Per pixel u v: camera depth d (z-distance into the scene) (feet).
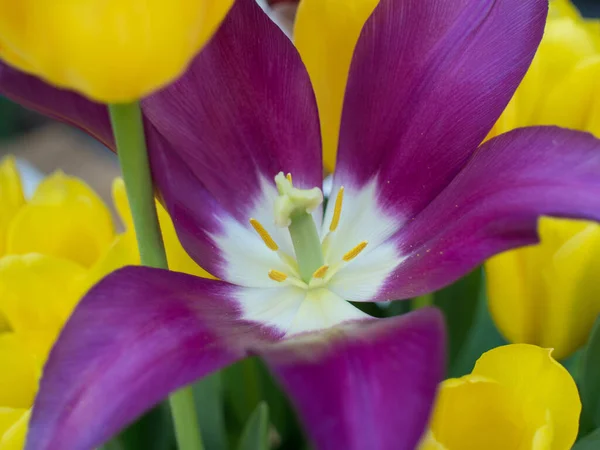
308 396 0.68
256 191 0.93
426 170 0.88
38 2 0.66
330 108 0.94
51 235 0.95
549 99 0.88
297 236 0.91
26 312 0.90
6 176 1.00
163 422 0.96
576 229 0.84
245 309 0.88
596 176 0.74
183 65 0.70
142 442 0.95
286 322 0.87
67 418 0.71
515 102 0.87
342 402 0.68
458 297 0.96
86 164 1.99
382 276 0.89
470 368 1.00
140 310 0.75
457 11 0.87
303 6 0.89
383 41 0.88
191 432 0.84
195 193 0.90
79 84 0.69
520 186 0.76
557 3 0.98
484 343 1.03
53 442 0.70
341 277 0.91
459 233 0.79
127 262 0.87
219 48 0.88
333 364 0.72
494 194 0.77
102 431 0.70
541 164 0.77
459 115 0.85
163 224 0.85
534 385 0.79
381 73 0.89
